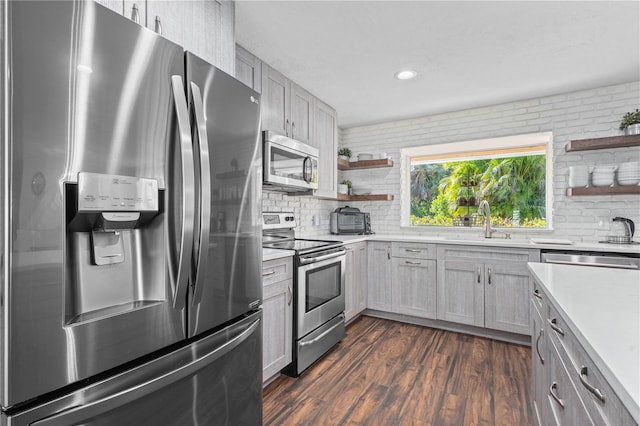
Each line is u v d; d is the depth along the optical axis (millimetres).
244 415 1424
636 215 2910
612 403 632
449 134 3752
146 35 1005
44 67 770
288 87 2812
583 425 818
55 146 786
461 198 3861
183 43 1506
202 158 1132
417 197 4156
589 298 1046
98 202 863
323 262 2580
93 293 951
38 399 778
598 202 3055
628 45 2285
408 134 4012
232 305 1342
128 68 950
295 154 2699
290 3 1847
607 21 2006
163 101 1048
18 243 726
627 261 2438
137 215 979
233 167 1352
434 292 3221
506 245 2871
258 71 2461
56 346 786
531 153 3545
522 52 2393
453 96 3262
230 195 1335
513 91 3129
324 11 1925
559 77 2816
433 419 1787
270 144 2385
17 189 724
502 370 2338
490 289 2951
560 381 1055
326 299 2646
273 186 2699
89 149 852
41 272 762
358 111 3713
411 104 3486
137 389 927
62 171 797
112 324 903
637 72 2717
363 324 3359
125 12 1268
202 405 1182
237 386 1373
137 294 1053
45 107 770
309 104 3135
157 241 1059
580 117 3115
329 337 2637
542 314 1348
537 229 3330
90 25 860
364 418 1803
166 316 1049
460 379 2213
